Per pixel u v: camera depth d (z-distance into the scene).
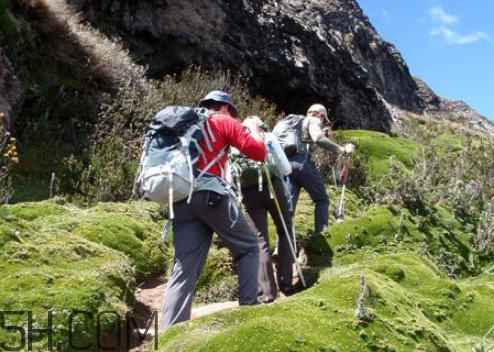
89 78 8.34
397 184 7.22
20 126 7.29
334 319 3.02
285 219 4.96
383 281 3.73
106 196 6.68
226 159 3.90
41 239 4.19
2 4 7.50
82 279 3.78
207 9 12.15
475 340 3.89
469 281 5.78
